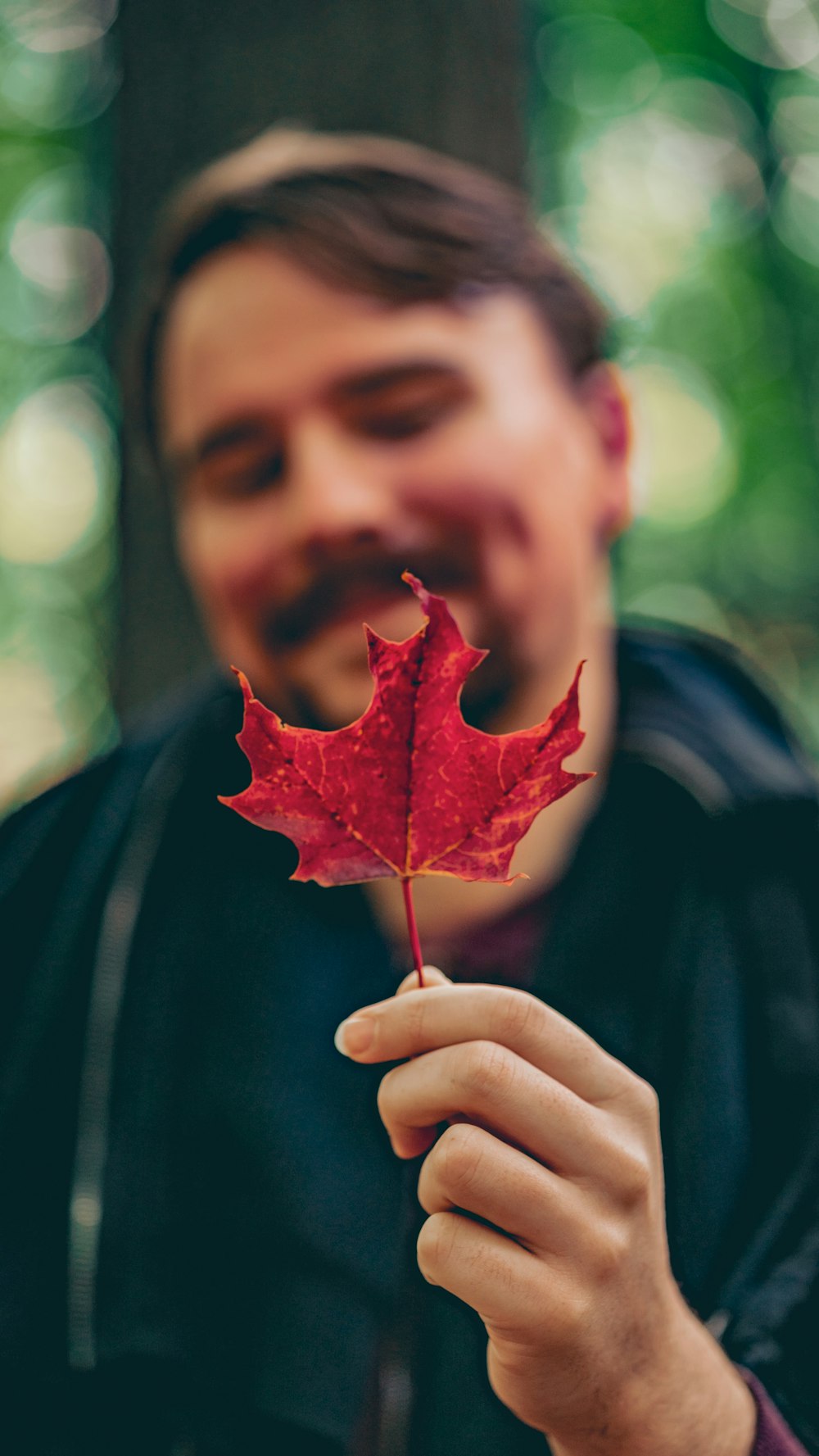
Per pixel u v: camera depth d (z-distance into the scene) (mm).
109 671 2498
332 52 2213
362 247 1272
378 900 1485
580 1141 735
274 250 1292
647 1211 759
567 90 6816
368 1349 1220
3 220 5938
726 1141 1187
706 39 6801
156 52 2320
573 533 1403
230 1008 1429
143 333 1575
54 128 5816
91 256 5512
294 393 1300
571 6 6512
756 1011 1276
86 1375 1284
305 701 1396
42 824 1631
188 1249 1323
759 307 7234
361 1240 1270
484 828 750
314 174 1357
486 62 2264
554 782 742
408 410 1301
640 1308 754
